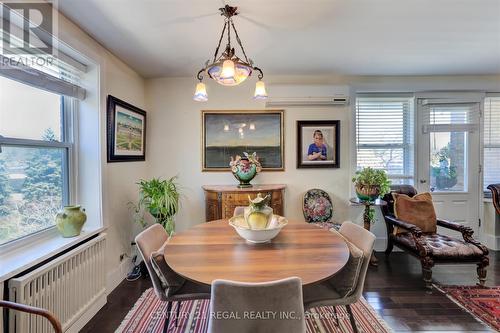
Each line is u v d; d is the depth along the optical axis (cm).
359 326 196
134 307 221
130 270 289
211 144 347
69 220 192
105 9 181
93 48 226
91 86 226
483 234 364
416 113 360
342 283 157
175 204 284
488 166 370
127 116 286
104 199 233
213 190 306
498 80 350
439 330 192
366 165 364
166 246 160
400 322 201
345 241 171
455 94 356
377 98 360
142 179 326
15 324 139
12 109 166
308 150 351
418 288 254
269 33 221
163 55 265
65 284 174
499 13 193
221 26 207
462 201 364
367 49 258
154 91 343
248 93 346
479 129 361
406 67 314
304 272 124
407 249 281
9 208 165
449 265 306
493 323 199
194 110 346
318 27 212
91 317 204
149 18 194
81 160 227
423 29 217
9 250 163
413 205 310
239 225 175
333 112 352
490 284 260
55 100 204
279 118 348
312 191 346
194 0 172
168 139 346
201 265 133
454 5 182
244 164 311
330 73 336
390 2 178
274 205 309
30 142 179
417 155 361
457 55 276
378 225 357
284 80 347
